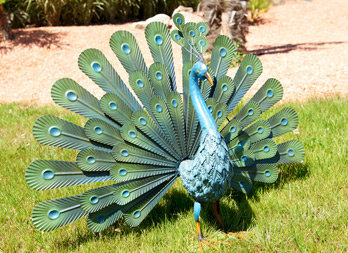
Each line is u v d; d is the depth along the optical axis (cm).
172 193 424
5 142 599
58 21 1518
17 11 1501
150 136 346
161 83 362
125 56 355
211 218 388
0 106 830
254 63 377
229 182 327
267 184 430
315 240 336
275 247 330
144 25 1368
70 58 1164
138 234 372
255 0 1697
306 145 500
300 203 386
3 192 441
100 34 1338
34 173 316
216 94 372
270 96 386
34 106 827
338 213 364
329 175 429
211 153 309
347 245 321
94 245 353
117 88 352
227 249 333
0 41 1270
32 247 359
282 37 1468
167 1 1594
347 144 490
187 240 347
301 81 834
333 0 2120
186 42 371
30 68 1124
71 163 331
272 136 396
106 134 340
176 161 359
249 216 380
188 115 359
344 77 845
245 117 380
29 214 404
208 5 1055
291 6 1966
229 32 1054
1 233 377
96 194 332
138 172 346
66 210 329
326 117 595
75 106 334
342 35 1446
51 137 322
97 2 1492
